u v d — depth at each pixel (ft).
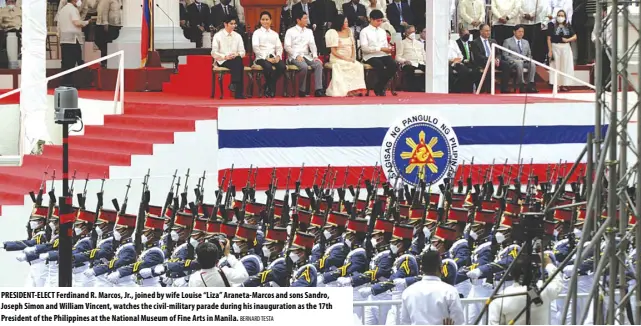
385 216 56.90
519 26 95.45
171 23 100.78
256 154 76.13
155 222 58.85
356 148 77.30
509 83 96.58
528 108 79.66
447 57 91.04
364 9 96.17
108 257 58.59
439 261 43.47
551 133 80.12
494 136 79.36
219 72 82.69
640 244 42.34
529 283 41.32
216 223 56.70
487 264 53.26
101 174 73.77
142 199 59.77
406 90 94.68
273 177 66.28
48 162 76.79
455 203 62.80
